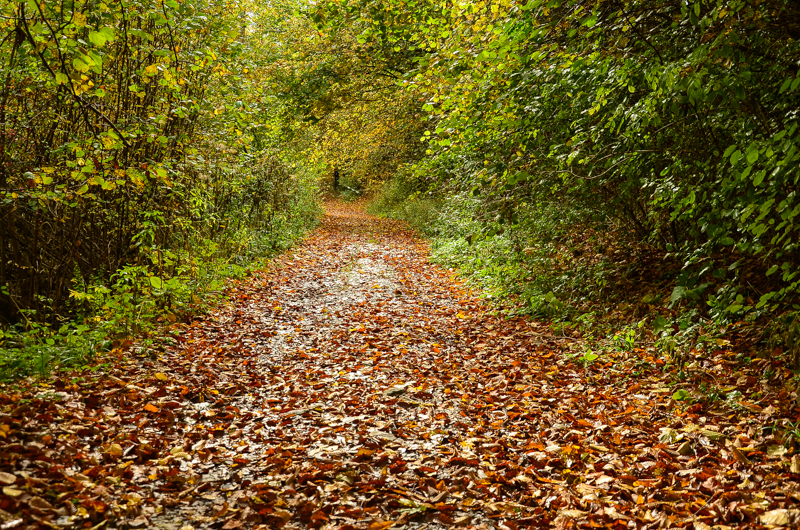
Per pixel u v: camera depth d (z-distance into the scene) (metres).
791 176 4.10
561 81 6.46
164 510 3.26
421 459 4.12
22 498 2.95
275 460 3.96
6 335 5.88
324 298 10.45
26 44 5.93
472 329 8.24
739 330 5.84
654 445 4.16
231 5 7.93
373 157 28.48
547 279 9.16
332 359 6.77
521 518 3.34
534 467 3.98
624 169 6.24
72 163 5.81
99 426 4.12
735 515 3.11
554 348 6.98
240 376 6.00
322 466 3.90
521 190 7.89
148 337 6.75
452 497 3.61
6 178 7.04
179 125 8.90
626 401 5.07
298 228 18.83
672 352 5.75
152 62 7.38
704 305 6.59
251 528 3.14
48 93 6.98
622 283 8.09
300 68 19.20
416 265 14.24
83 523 2.97
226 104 8.83
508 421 4.88
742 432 4.14
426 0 8.10
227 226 12.09
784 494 3.26
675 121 5.55
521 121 6.80
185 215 9.65
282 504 3.38
